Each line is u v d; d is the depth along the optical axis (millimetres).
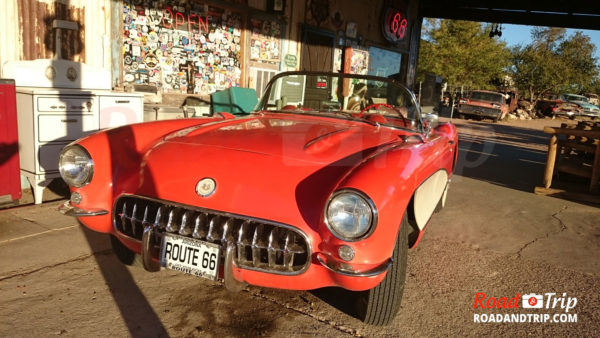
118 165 2574
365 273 2012
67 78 4949
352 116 3416
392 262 2111
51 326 2314
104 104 4621
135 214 2383
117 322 2393
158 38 6320
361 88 3453
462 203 5379
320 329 2455
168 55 6496
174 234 2242
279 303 2711
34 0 4875
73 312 2459
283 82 3662
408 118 3307
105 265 3053
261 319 2520
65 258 3115
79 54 5352
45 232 3553
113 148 2633
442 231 4258
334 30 9992
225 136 2766
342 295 2861
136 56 6090
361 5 10891
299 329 2441
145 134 2902
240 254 2170
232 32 7438
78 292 2676
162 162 2477
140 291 2740
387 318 2439
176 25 6531
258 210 2139
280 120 3248
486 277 3283
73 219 3891
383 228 2018
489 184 6645
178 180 2330
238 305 2652
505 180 7070
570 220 4930
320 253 2084
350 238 1988
